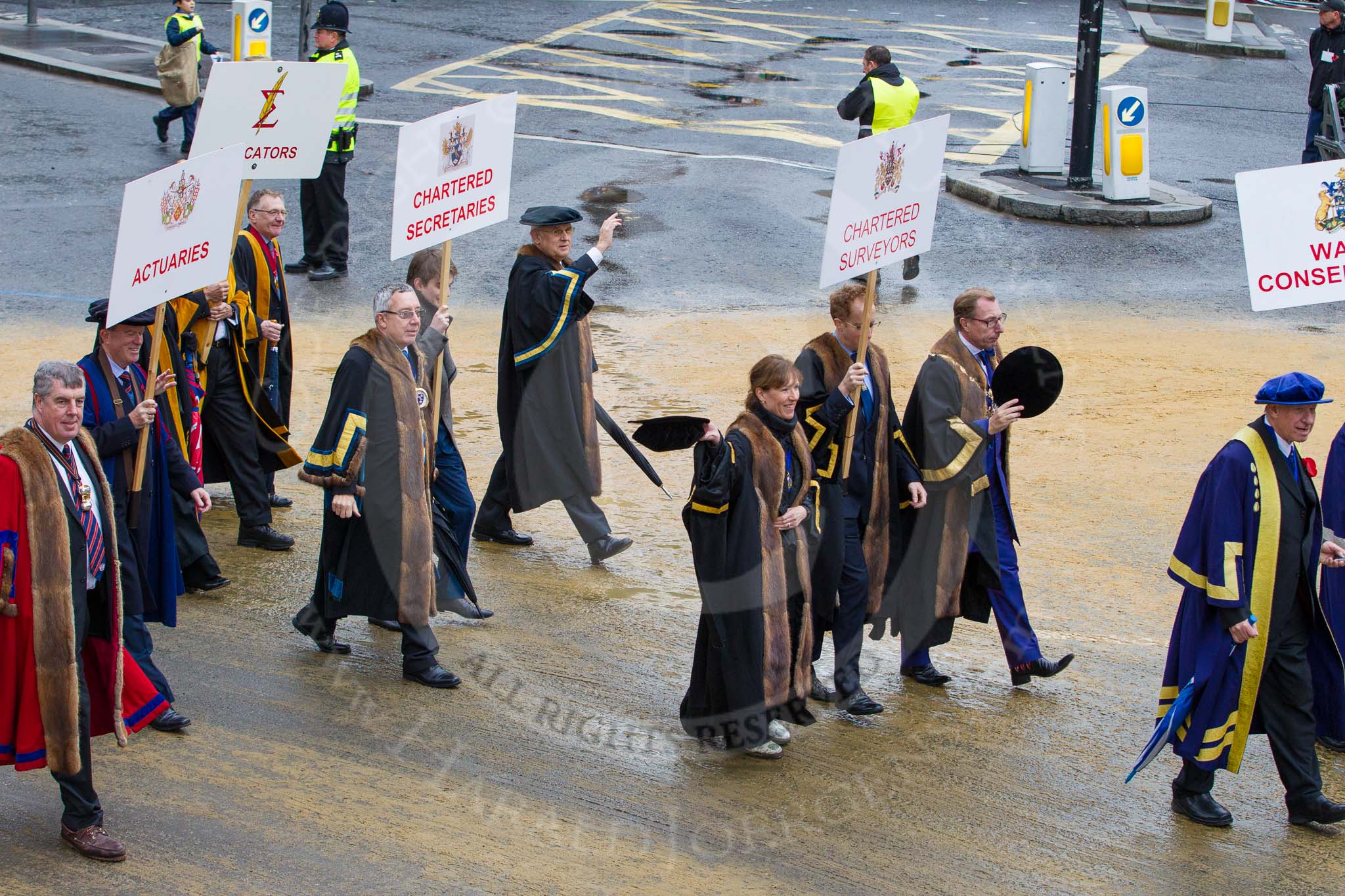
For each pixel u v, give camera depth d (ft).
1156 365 48.26
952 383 27.48
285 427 35.12
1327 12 75.36
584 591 32.27
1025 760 26.13
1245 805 25.40
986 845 23.30
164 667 28.58
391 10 108.88
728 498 24.06
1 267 56.08
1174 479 38.68
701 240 58.95
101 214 63.41
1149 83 97.09
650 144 72.59
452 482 30.76
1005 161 76.79
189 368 31.96
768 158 70.85
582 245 58.08
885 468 27.40
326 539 28.35
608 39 97.81
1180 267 61.00
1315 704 25.77
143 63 91.35
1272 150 80.59
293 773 24.71
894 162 25.04
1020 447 40.91
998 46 106.73
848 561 27.12
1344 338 52.08
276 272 35.58
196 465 32.42
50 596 21.97
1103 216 66.54
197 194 25.81
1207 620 24.57
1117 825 24.22
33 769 23.15
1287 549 24.26
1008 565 28.37
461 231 30.14
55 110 81.00
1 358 45.83
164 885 21.49
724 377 43.60
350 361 27.20
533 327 27.78
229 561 34.06
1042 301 55.57
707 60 91.61
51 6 110.42
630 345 47.09
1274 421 24.57
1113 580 33.14
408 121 78.54
